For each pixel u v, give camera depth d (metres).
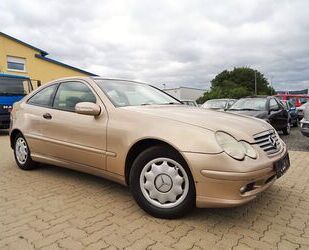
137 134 3.39
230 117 3.62
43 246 2.74
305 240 2.85
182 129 3.15
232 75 86.31
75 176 4.89
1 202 3.80
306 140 10.49
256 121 3.76
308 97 22.03
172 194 3.20
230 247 2.72
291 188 4.37
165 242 2.80
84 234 2.96
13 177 4.88
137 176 3.37
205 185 2.96
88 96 4.16
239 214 3.42
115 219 3.29
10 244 2.78
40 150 4.75
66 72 23.58
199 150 2.98
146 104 4.18
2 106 11.60
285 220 3.28
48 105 4.73
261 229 3.07
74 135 4.10
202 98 60.56
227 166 2.88
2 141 9.61
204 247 2.72
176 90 43.72
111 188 4.30
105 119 3.76
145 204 3.33
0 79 11.83
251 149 3.10
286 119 11.88
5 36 20.23
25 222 3.22
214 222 3.21
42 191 4.20
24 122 5.04
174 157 3.16
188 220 3.25
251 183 2.98
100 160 3.79
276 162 3.24
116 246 2.74
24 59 21.50
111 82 4.45
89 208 3.59
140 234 2.95
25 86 12.52
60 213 3.45
